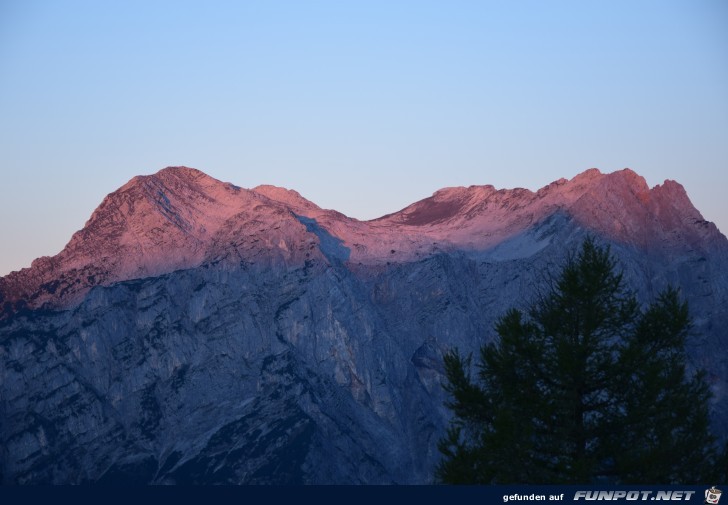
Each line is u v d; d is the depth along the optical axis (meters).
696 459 65.69
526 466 66.19
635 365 66.56
